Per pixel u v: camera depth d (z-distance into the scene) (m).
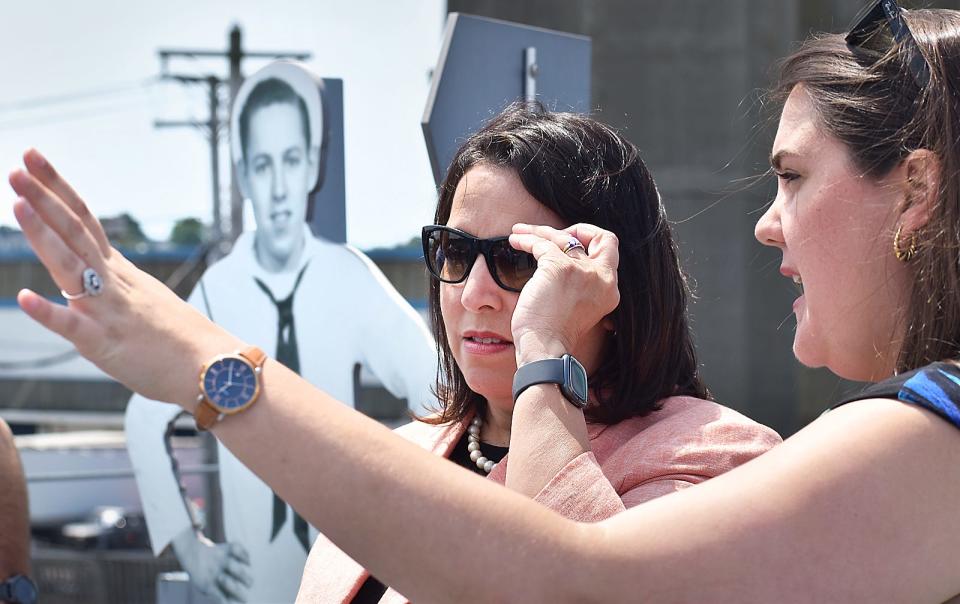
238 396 1.03
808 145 1.24
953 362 1.07
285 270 3.18
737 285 12.03
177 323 1.06
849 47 1.28
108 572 7.07
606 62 12.23
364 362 3.06
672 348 1.72
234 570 3.29
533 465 1.30
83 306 1.03
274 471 1.02
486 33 2.62
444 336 1.85
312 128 3.11
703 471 1.50
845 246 1.21
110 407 14.76
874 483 1.01
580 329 1.43
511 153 1.63
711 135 12.15
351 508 1.01
